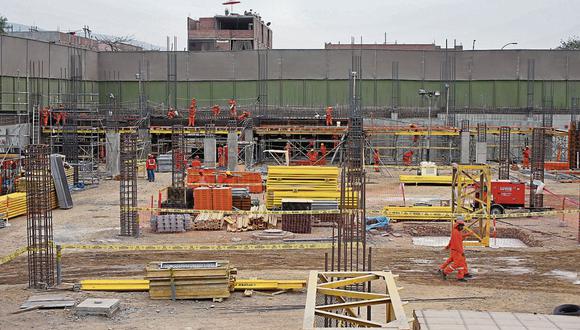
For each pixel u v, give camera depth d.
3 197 30.97
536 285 19.98
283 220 27.80
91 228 28.62
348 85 69.12
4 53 55.22
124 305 17.48
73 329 15.59
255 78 69.75
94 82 69.81
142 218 31.19
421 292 18.98
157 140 58.06
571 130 52.22
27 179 19.88
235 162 48.81
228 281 18.16
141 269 21.59
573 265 22.58
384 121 64.19
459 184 25.72
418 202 34.62
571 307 14.99
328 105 69.50
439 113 68.06
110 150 46.69
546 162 54.25
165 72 70.31
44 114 52.28
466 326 7.70
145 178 46.38
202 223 28.30
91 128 50.91
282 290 18.92
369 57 69.12
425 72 69.56
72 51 65.38
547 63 69.25
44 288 19.06
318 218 29.39
